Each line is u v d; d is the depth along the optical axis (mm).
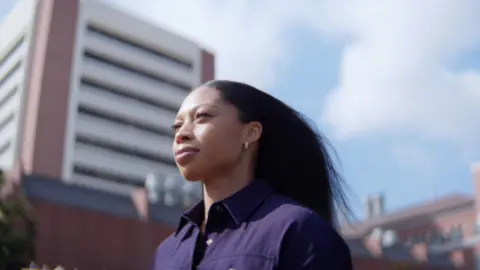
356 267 36969
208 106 1620
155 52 72688
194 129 1604
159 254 1720
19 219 20359
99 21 67250
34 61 62656
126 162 64688
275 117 1773
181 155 1594
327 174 1815
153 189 33844
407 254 41875
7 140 62219
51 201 27078
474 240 49000
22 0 66875
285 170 1769
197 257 1508
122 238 28984
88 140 62688
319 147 1824
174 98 71812
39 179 28141
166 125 70062
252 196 1540
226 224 1517
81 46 64750
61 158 59344
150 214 30516
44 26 63312
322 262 1326
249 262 1369
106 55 67062
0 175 20359
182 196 33594
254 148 1719
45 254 25891
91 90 64375
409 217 67938
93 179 61531
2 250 16938
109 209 29438
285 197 1561
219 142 1588
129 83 67875
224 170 1615
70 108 61656
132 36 69938
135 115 67250
